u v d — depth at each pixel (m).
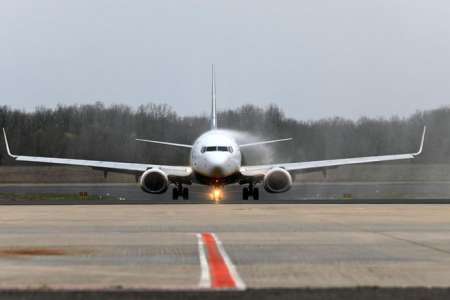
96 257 51.91
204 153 159.12
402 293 36.84
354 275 43.38
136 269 45.88
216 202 132.00
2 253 54.38
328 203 123.56
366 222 81.88
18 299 35.47
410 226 76.50
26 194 186.38
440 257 51.53
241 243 60.78
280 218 88.62
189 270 45.41
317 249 56.47
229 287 38.78
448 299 35.41
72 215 95.75
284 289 37.97
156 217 91.56
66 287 39.00
